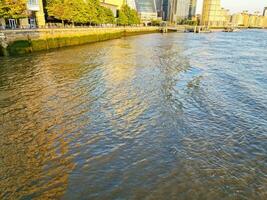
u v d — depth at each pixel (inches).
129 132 562.9
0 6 1594.5
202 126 599.8
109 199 362.0
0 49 1544.0
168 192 375.9
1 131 561.0
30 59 1492.4
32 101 754.2
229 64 1534.2
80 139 529.7
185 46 2682.1
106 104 736.3
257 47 2807.6
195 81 1032.8
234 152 489.1
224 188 385.1
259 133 572.4
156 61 1562.5
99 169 428.8
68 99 776.9
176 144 513.3
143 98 792.9
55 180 400.2
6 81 976.9
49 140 523.5
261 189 384.2
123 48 2283.5
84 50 2046.0
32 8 2298.2
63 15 2513.5
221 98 810.8
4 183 391.2
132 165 441.1
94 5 3353.8
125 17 4768.7
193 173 420.2
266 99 812.0
